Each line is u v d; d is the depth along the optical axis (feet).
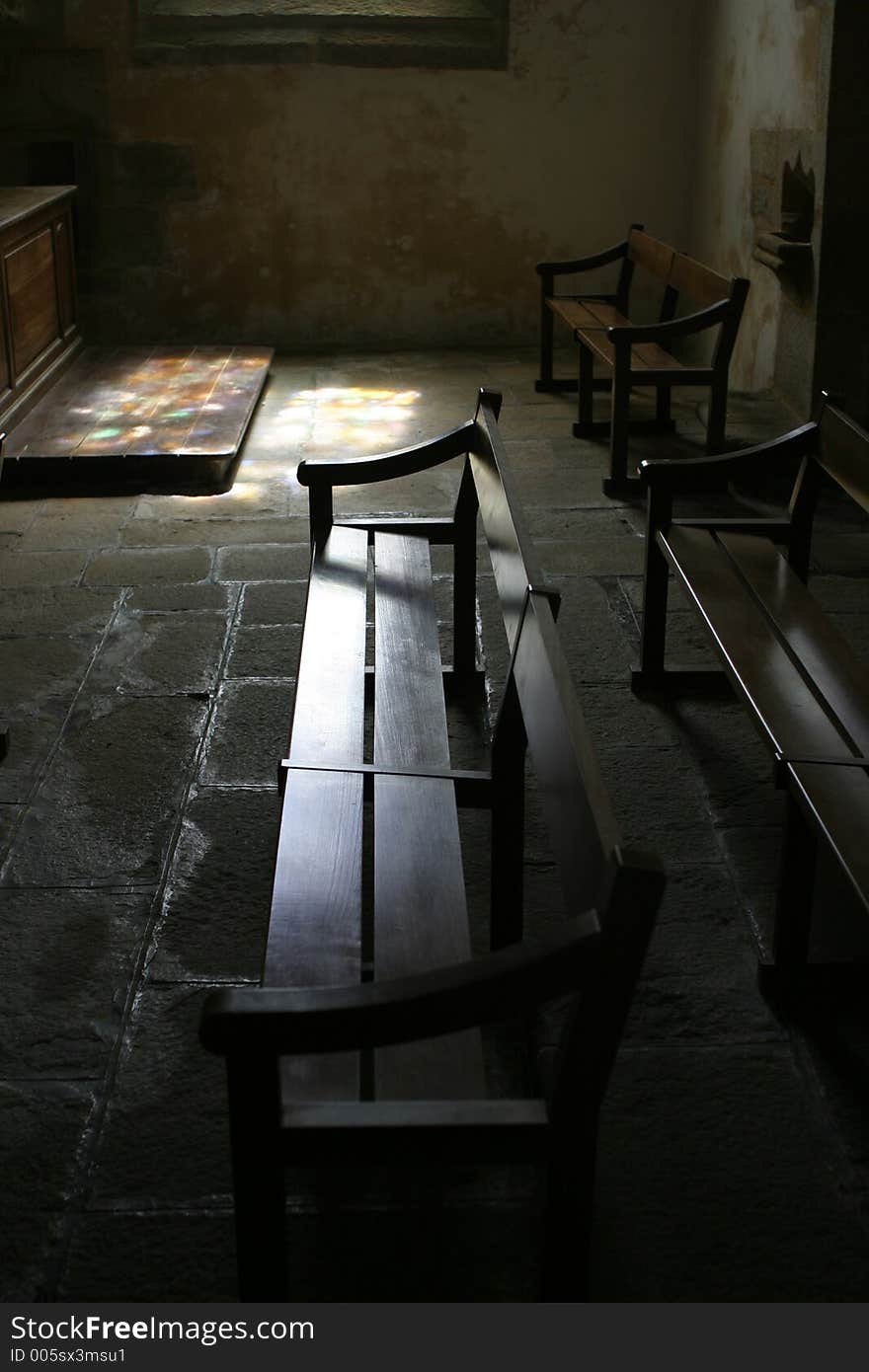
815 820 7.97
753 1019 8.78
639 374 19.43
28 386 22.82
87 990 9.02
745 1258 6.98
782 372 23.47
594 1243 7.06
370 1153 5.72
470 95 29.14
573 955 5.32
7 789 11.59
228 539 17.87
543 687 7.06
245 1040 5.48
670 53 29.14
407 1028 5.47
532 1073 8.29
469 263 30.32
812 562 17.04
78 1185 7.43
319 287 30.22
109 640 14.64
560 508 19.25
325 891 7.64
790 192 22.71
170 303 30.09
